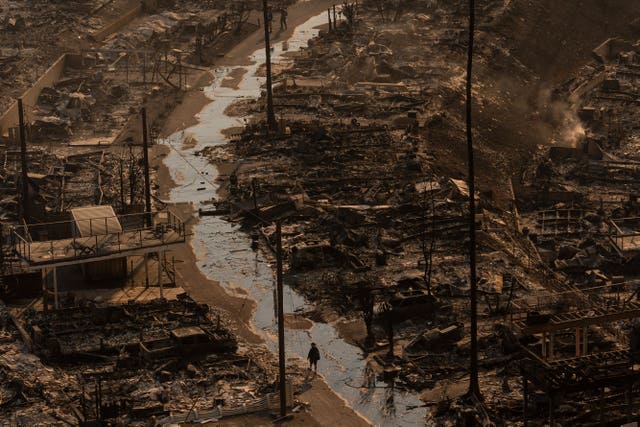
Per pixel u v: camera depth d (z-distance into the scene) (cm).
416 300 8156
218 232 10112
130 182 11112
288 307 8444
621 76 16800
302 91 14938
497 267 9212
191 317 8181
